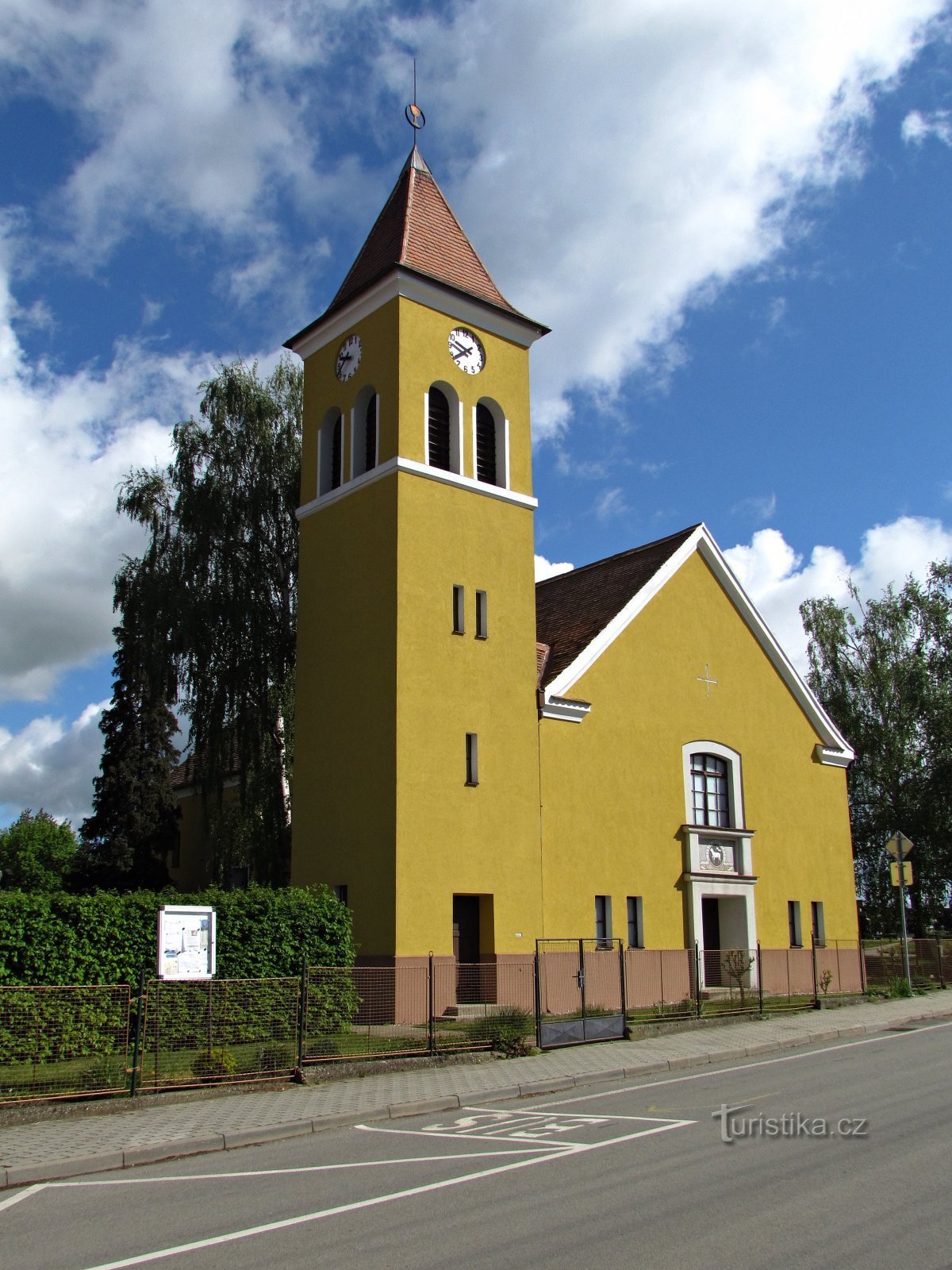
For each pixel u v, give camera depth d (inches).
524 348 1126.4
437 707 954.1
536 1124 495.5
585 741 1065.5
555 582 1407.5
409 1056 673.6
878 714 1983.3
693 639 1217.4
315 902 829.8
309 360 1148.5
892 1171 374.3
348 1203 356.5
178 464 1251.8
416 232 1085.8
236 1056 625.9
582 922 1016.9
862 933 1995.6
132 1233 330.0
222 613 1194.0
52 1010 612.4
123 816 1593.3
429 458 1025.5
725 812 1209.4
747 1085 590.2
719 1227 310.3
